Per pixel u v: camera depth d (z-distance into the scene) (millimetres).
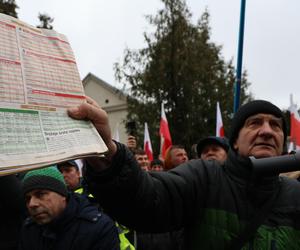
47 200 2156
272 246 1361
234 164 1521
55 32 1250
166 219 1456
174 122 20984
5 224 2252
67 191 2293
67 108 1175
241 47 6223
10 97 1049
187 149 20547
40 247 2191
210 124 21203
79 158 1103
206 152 3660
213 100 20969
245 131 1525
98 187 1340
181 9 21562
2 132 997
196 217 1518
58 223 2174
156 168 5363
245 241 1395
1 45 1081
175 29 21109
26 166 992
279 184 1528
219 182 1530
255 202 1444
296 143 5922
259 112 1534
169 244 3186
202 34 22016
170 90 20969
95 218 2232
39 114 1098
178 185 1475
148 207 1386
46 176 2195
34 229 2279
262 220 1405
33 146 1032
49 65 1180
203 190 1520
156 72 20922
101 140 1194
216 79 21625
